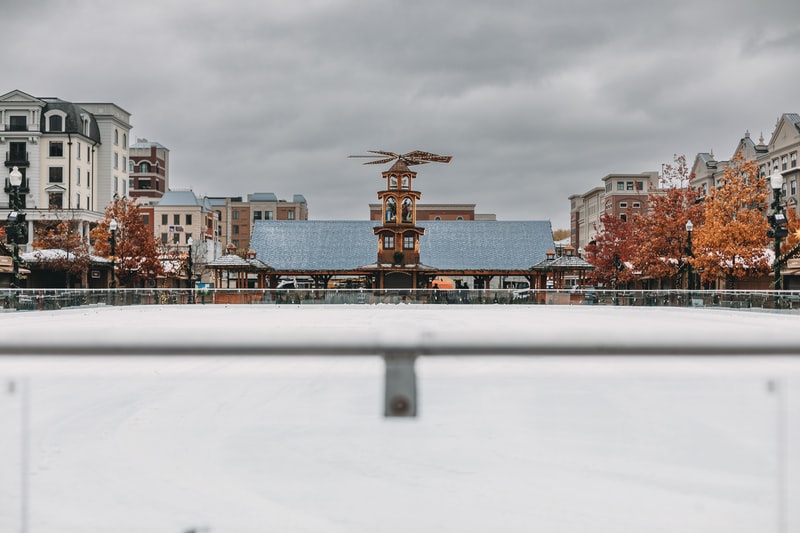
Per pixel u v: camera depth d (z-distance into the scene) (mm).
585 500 2406
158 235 104438
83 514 2467
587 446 2418
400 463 2410
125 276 63750
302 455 2449
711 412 2338
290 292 44469
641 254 57031
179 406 2568
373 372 2678
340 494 2422
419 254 62969
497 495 2426
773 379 2297
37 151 80375
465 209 113062
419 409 2348
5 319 27625
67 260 54438
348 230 68750
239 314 37438
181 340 2090
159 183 118500
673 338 2084
